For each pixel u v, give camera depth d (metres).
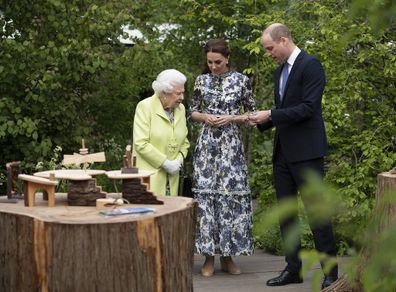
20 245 2.31
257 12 6.87
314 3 5.21
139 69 6.60
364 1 0.73
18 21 6.19
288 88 3.67
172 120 3.88
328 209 0.71
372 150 4.85
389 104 5.31
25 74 5.99
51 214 2.37
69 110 6.39
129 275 2.22
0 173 6.05
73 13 6.20
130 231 2.22
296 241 0.76
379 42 4.79
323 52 5.00
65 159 2.67
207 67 4.24
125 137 7.05
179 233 2.44
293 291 3.87
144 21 6.89
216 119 4.03
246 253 4.14
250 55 6.95
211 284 4.05
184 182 4.77
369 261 0.72
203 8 6.85
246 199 4.16
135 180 2.61
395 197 0.76
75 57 6.07
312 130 3.65
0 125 5.80
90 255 2.19
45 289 2.23
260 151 5.62
